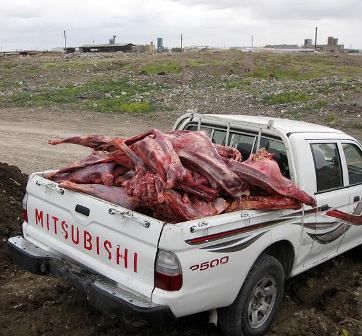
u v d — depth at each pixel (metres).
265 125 5.42
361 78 40.41
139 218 4.05
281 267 4.96
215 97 28.28
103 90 31.77
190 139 4.68
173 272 3.94
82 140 5.18
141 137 4.84
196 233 4.00
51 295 5.54
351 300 5.90
